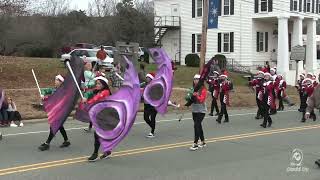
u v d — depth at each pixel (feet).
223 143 41.06
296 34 144.77
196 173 29.55
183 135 45.29
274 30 151.12
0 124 50.47
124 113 33.17
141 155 35.14
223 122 56.80
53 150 36.58
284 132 48.57
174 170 30.35
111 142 32.94
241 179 28.17
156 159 33.78
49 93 38.60
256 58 145.59
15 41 143.33
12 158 33.40
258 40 146.10
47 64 110.32
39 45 167.02
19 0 83.92
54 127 36.47
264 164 32.60
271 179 28.32
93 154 32.78
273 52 150.92
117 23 192.95
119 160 33.22
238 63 146.00
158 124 53.52
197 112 37.96
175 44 160.35
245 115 65.82
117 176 28.50
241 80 125.49
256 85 55.72
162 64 46.26
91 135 44.21
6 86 81.71
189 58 146.51
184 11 157.38
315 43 152.05
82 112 38.34
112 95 32.99
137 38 191.11
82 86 39.11
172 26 158.10
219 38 150.20
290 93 107.24
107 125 32.86
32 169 30.01
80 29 189.47
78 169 30.22
